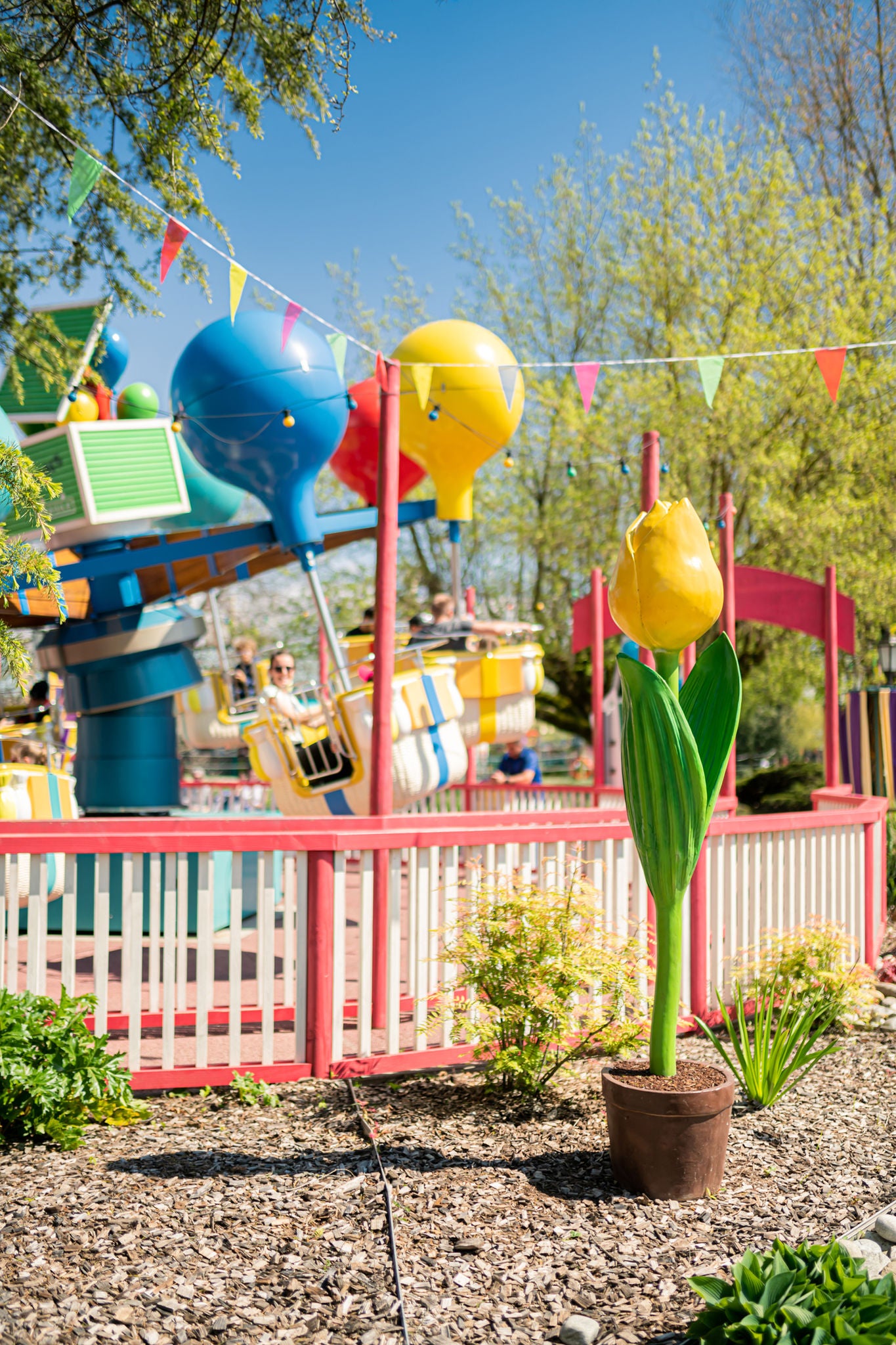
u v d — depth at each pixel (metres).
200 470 9.52
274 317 6.86
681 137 19.14
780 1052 4.24
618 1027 4.15
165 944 4.24
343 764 7.22
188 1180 3.34
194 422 6.89
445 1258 2.86
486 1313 2.60
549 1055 4.36
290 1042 4.77
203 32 6.27
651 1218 3.12
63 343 7.20
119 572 7.35
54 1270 2.74
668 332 17.86
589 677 20.69
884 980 6.14
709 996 5.25
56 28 6.45
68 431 7.03
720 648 3.35
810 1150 3.72
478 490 20.16
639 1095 3.24
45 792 7.26
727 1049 4.90
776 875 5.52
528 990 4.01
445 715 7.45
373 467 8.69
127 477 7.20
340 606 22.41
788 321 18.05
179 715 11.21
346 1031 4.90
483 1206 3.19
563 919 4.16
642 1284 2.75
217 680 10.98
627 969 4.21
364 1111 3.99
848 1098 4.31
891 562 16.61
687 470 17.61
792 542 16.94
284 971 5.07
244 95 6.59
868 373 17.33
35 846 4.09
